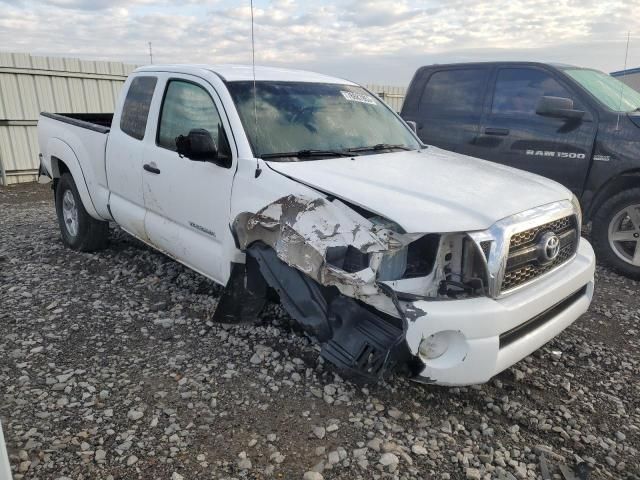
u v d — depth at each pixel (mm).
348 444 2842
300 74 4715
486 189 3383
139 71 5090
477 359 2889
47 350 3738
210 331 4051
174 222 4434
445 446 2896
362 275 2842
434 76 7066
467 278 2961
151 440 2826
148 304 4547
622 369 3848
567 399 3445
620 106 5812
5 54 10469
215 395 3234
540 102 5727
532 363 3865
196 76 4285
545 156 5965
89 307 4461
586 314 4754
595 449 2971
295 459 2723
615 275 5691
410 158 4090
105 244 5973
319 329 3104
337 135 4176
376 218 2980
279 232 3178
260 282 3729
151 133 4605
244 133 3764
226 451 2762
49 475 2561
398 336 2861
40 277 5152
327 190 3162
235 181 3680
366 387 3324
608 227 5590
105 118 7246
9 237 6715
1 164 10922
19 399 3148
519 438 3031
